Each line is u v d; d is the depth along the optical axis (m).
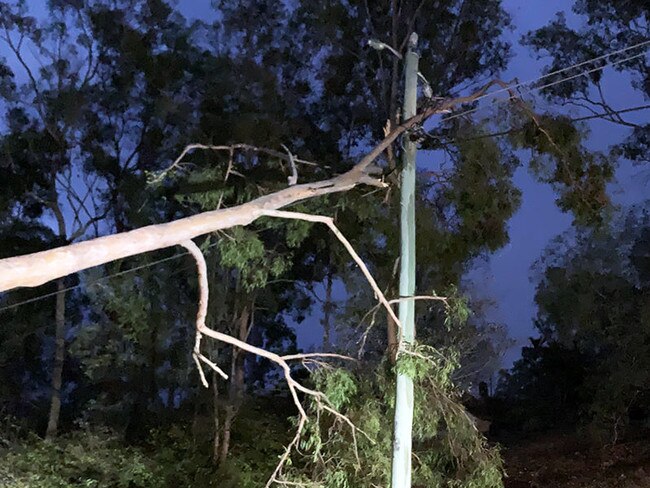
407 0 12.05
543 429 21.42
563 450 17.39
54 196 16.39
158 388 17.86
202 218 4.83
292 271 16.20
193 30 14.97
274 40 14.87
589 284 18.08
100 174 16.77
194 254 4.88
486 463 9.28
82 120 16.08
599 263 19.59
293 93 15.12
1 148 15.79
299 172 11.09
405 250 7.64
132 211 15.45
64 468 13.73
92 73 16.30
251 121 12.36
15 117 16.12
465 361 15.60
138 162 16.62
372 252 11.48
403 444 7.28
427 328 12.64
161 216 15.70
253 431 16.23
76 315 19.19
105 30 15.63
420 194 10.47
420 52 12.34
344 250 11.55
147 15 15.62
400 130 7.69
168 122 15.83
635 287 17.84
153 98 15.84
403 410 7.36
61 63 15.95
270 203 5.67
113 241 4.15
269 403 19.77
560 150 9.24
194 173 10.83
